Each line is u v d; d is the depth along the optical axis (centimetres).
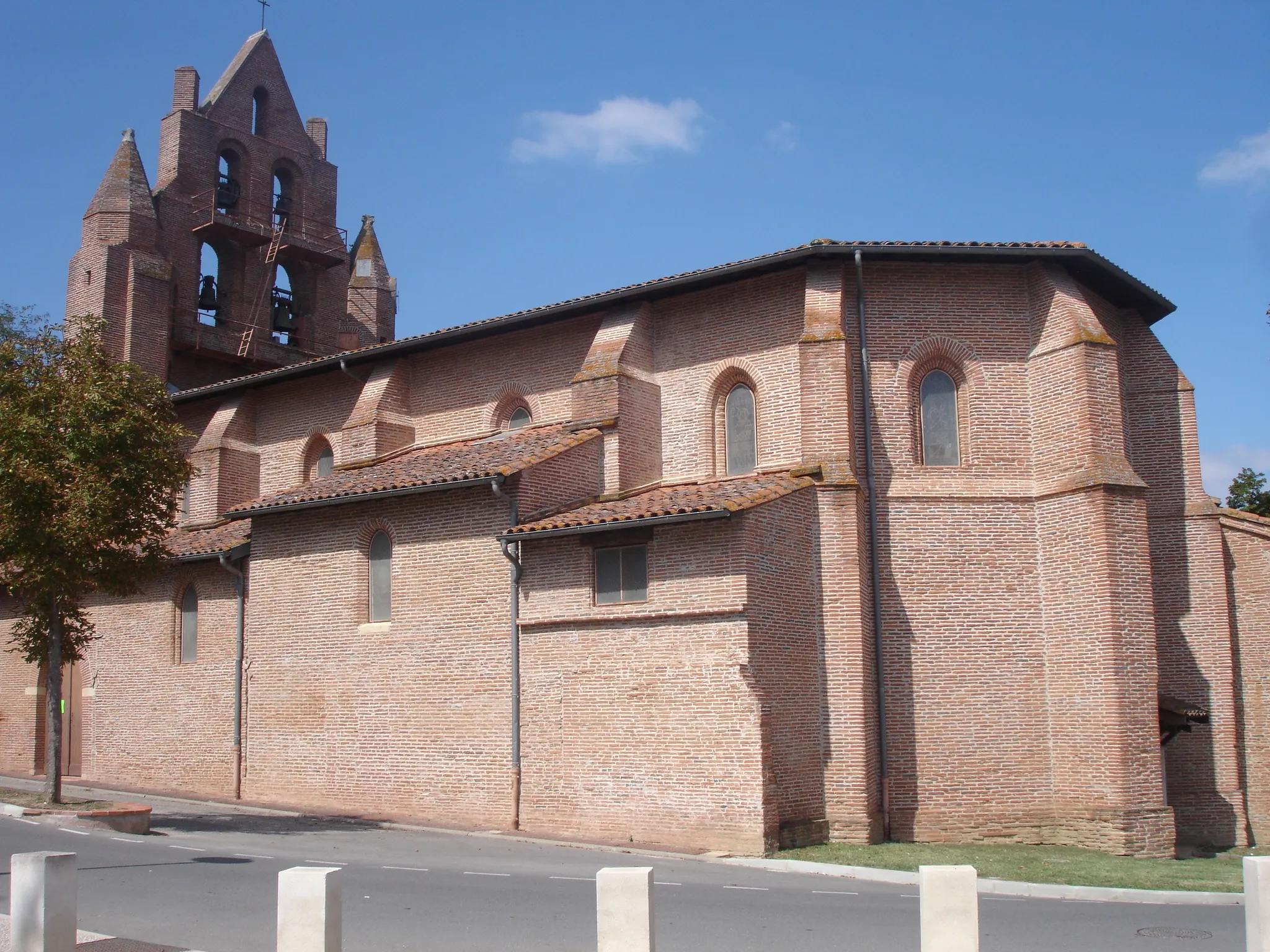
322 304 4150
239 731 2708
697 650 2052
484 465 2392
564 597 2216
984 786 2253
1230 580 2589
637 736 2094
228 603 2808
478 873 1641
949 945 927
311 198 4156
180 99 3944
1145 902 1603
